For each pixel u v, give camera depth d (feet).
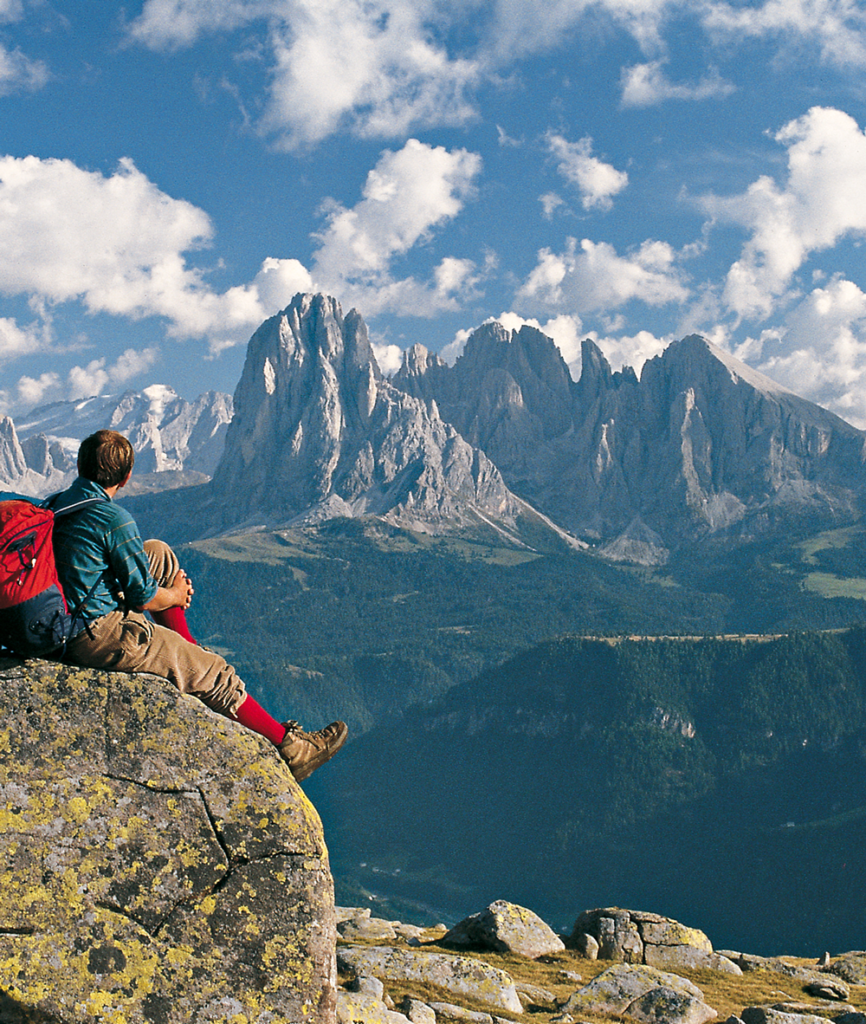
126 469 17.49
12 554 16.06
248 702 17.98
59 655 17.07
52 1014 15.90
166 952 16.42
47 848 16.38
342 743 18.40
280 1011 16.56
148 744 16.99
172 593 18.10
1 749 16.57
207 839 16.84
